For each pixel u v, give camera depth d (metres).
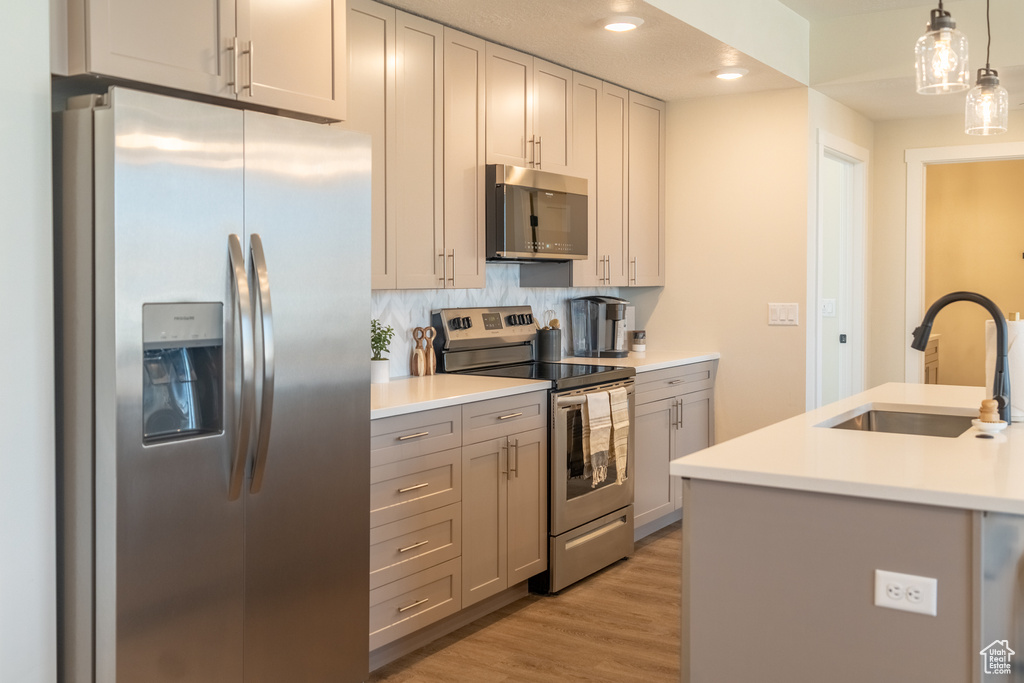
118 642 1.99
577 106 4.19
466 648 3.10
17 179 1.91
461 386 3.37
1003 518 1.79
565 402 3.61
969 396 3.12
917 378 5.42
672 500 4.51
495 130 3.70
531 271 4.33
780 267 4.59
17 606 1.93
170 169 2.04
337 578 2.54
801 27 4.40
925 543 1.75
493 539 3.32
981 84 2.31
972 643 1.70
